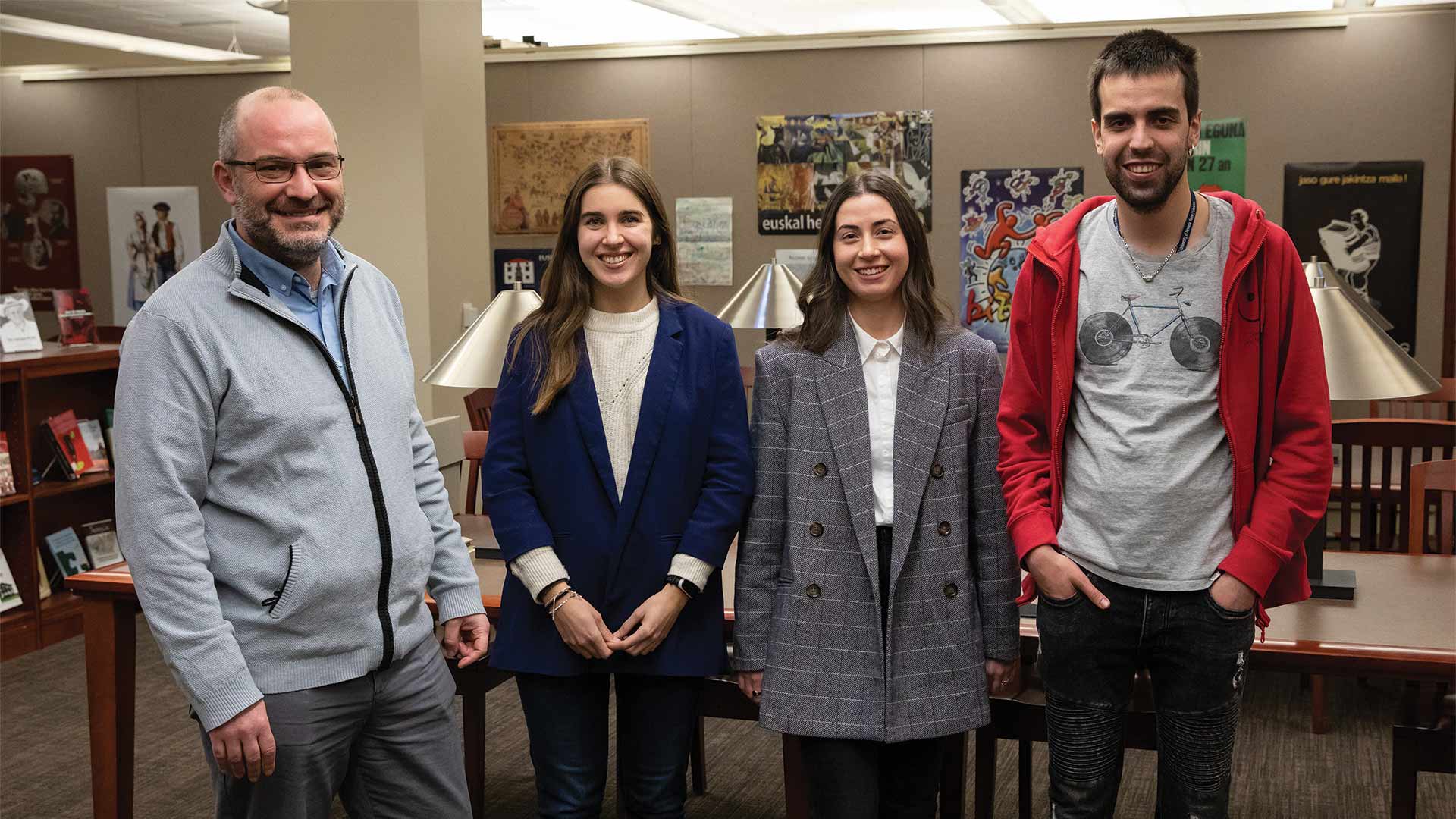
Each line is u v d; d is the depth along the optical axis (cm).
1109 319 192
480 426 497
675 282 236
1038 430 204
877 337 222
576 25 883
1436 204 621
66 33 880
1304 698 413
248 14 849
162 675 452
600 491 219
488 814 331
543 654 219
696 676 219
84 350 527
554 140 730
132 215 792
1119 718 202
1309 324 188
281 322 189
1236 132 642
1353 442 423
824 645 216
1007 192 671
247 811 193
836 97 691
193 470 179
